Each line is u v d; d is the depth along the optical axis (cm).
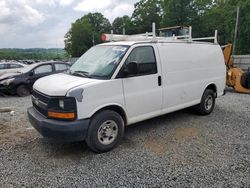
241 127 529
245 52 2747
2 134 494
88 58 472
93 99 374
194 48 559
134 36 536
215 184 309
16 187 305
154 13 5391
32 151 411
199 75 574
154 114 475
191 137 471
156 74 464
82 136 370
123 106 416
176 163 365
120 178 325
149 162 368
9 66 1417
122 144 437
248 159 376
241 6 2622
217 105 742
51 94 365
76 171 344
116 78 402
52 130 358
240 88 985
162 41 489
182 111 660
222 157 383
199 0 3812
